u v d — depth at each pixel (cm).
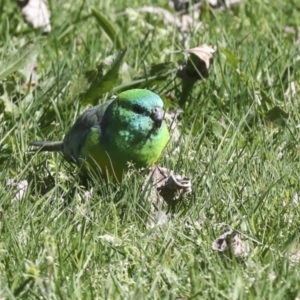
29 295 834
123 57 1325
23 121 1261
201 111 1330
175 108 1347
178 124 1302
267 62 1464
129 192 1048
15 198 1053
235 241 945
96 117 1105
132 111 1084
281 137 1238
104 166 1101
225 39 1557
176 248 948
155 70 1376
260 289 837
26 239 952
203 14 1719
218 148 1175
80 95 1324
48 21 1631
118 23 1697
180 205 1066
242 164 1146
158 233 980
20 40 1558
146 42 1594
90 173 1116
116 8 1770
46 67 1473
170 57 1500
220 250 935
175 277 877
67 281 864
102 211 1027
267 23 1678
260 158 1155
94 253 925
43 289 831
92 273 887
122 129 1084
